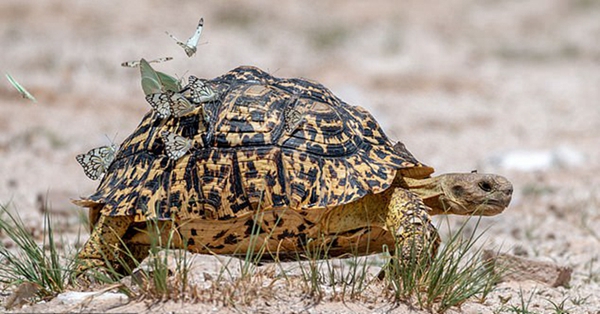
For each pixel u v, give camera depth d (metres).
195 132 14.90
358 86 56.06
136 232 15.19
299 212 14.30
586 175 35.84
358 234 14.74
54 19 63.94
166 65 56.62
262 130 14.72
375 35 71.25
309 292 14.26
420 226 14.48
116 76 53.19
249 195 14.22
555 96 57.38
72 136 40.78
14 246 20.72
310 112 15.19
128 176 15.09
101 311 13.05
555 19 83.75
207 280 15.84
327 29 70.56
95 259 15.14
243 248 14.73
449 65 63.94
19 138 39.19
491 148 42.62
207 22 67.94
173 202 14.45
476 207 15.37
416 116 49.91
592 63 69.00
